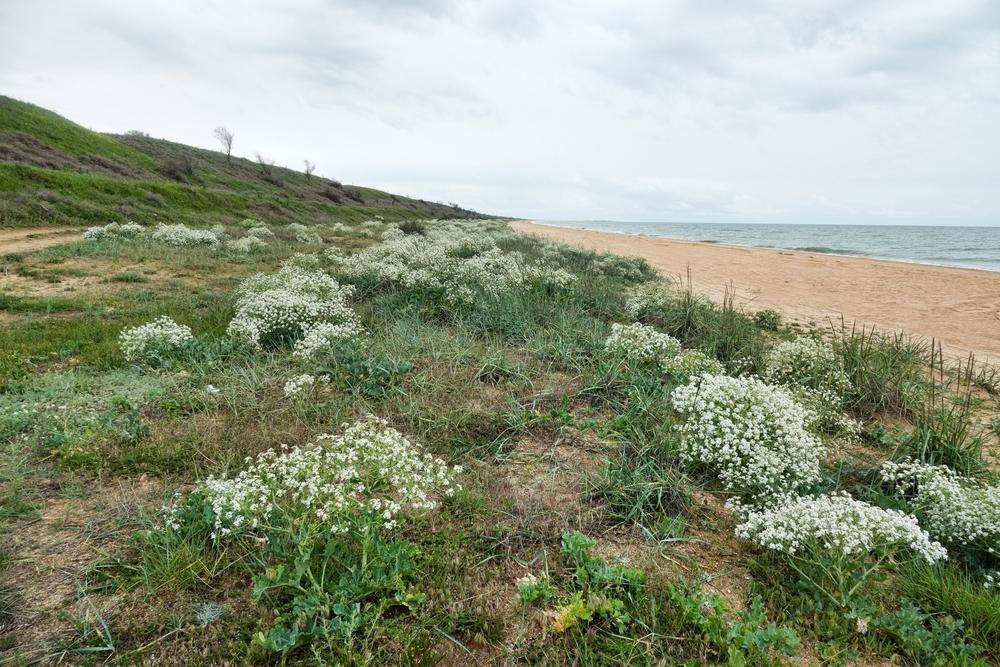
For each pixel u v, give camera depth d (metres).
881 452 5.37
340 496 3.19
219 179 48.75
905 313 12.70
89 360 6.13
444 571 3.18
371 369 6.04
